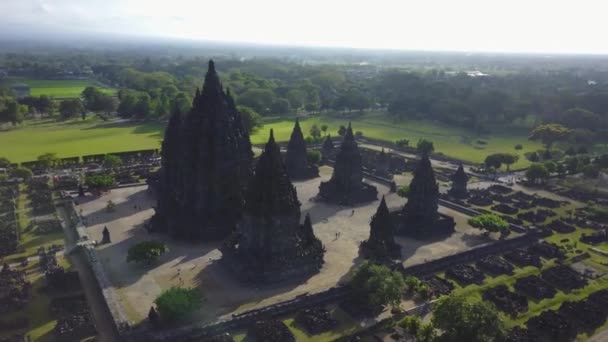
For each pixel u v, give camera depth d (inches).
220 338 2815.0
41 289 3395.7
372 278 3191.4
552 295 3604.8
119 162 6648.6
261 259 3577.8
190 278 3604.8
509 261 4195.4
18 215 4813.0
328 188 5526.6
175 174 4446.4
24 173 5866.1
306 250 3727.9
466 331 2583.7
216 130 4259.4
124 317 3014.3
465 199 5816.9
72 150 7637.8
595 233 4827.8
